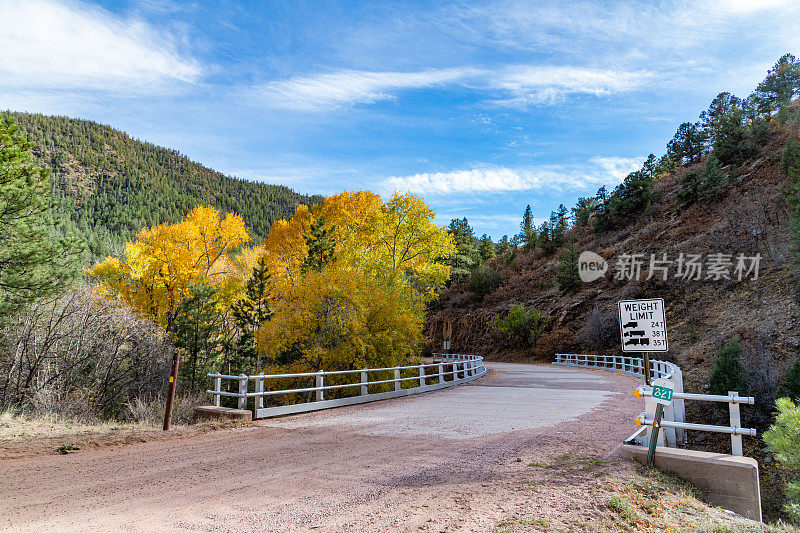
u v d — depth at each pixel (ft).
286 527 14.85
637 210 195.72
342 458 24.67
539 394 57.47
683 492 20.17
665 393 22.76
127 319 62.90
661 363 69.87
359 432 32.45
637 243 168.25
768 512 40.16
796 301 86.79
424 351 217.56
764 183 141.38
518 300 196.03
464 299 224.74
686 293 124.16
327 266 89.66
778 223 119.75
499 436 30.37
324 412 44.01
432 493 18.45
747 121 186.29
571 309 161.17
